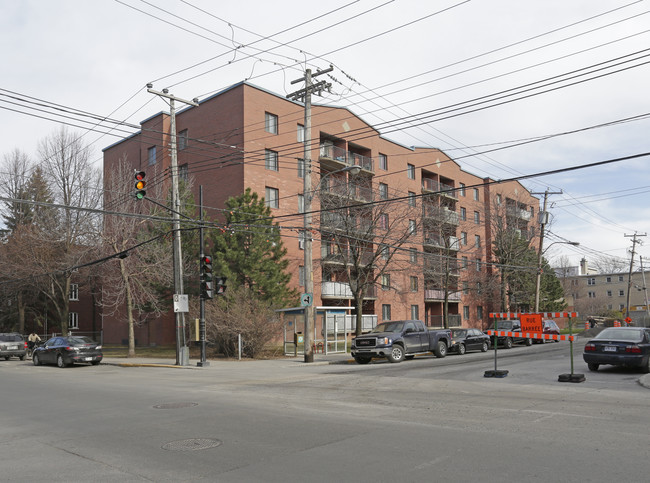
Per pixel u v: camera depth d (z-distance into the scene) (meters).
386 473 5.84
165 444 7.58
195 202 36.91
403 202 36.09
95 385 16.09
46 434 8.72
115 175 36.50
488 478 5.57
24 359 33.59
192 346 32.66
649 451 6.57
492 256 55.44
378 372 18.33
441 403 10.76
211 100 36.50
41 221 35.62
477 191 57.50
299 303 30.14
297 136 37.59
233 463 6.43
